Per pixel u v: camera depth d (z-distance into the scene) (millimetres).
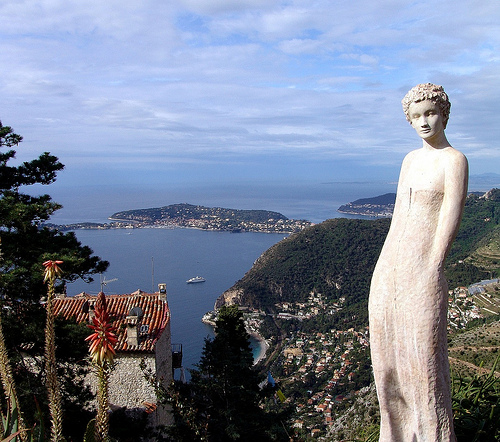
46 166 14242
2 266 11453
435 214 3529
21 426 4535
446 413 3529
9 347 11344
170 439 12727
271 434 12711
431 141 3639
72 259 11711
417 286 3482
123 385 15344
